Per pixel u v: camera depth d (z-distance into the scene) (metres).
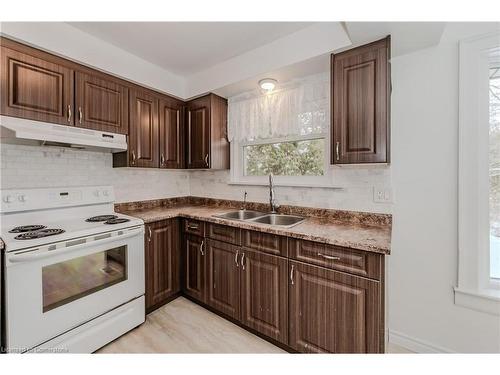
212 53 2.17
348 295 1.38
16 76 1.57
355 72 1.58
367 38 1.49
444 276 1.59
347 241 1.36
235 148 2.74
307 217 2.11
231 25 1.76
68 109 1.82
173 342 1.77
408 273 1.70
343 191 1.97
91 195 2.18
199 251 2.22
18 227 1.69
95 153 2.29
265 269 1.74
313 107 2.09
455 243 1.55
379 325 1.29
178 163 2.71
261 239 1.77
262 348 1.70
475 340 1.50
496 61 1.47
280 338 1.67
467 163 1.50
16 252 1.32
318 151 2.21
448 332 1.58
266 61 2.01
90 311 1.63
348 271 1.38
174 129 2.66
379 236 1.46
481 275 1.51
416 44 1.56
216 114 2.57
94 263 1.68
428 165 1.62
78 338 1.57
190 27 1.79
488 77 1.48
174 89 2.60
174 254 2.35
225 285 2.01
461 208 1.52
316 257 1.50
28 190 1.81
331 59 1.67
